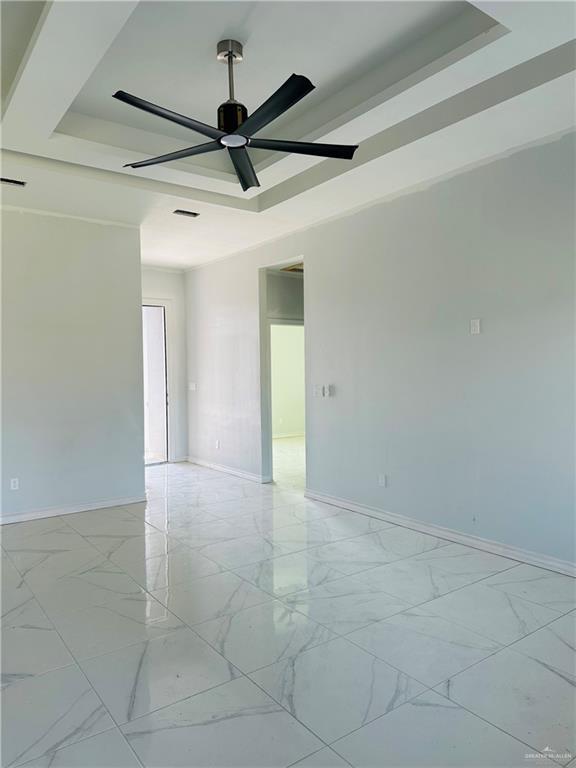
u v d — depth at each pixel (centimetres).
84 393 518
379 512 482
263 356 646
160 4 239
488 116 315
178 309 794
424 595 318
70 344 510
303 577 349
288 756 189
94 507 525
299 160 371
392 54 287
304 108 347
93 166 378
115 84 311
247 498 568
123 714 212
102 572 361
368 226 479
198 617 294
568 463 341
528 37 234
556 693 223
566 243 337
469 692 224
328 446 537
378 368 475
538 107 304
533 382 358
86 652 259
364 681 232
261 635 273
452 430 412
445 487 420
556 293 343
